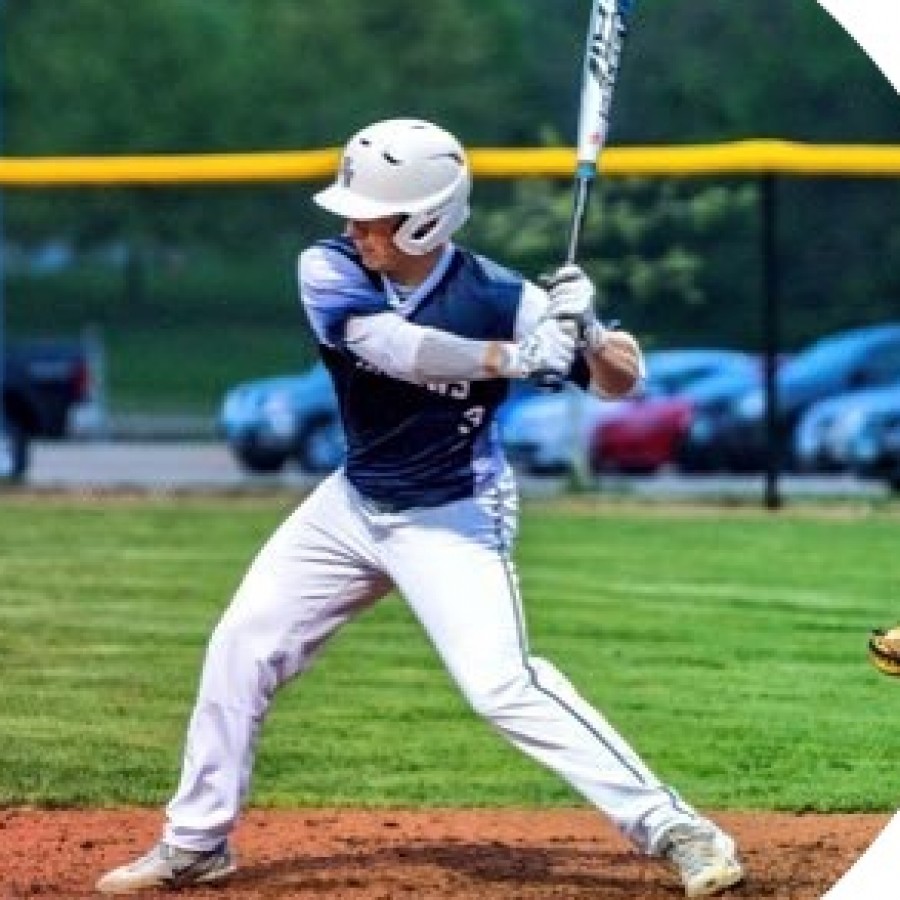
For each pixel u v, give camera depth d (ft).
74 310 243.40
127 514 115.34
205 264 236.84
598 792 48.78
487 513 49.16
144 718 71.97
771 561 100.48
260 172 116.67
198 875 50.88
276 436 148.46
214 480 140.87
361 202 47.88
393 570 49.37
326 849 55.01
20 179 117.19
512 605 48.98
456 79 249.96
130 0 261.65
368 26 255.09
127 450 170.50
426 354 47.24
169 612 88.48
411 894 50.21
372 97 253.24
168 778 64.49
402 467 48.78
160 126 258.57
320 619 50.55
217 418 176.35
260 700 50.70
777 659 80.53
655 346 139.74
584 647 82.33
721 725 71.10
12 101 258.78
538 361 47.24
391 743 68.80
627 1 52.26
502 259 131.54
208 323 227.61
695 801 61.67
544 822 58.75
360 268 48.32
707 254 132.46
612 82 52.44
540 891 50.44
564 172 115.65
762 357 142.00
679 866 49.14
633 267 132.46
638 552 103.04
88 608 89.25
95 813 60.03
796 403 142.51
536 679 48.73
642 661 80.12
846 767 65.92
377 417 48.65
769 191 114.11
